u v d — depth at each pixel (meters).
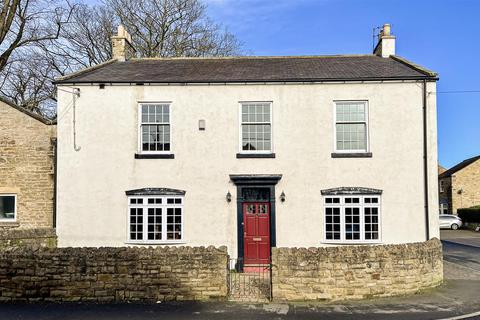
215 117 16.83
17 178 18.14
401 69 17.66
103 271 11.40
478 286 13.49
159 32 34.75
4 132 18.30
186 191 16.58
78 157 16.77
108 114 16.89
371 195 16.39
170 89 16.94
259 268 15.44
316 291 11.41
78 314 10.15
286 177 16.55
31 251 11.52
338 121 16.83
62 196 16.64
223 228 16.45
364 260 11.68
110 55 34.06
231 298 11.59
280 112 16.78
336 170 16.55
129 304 11.04
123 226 16.52
